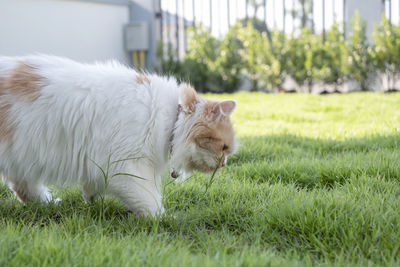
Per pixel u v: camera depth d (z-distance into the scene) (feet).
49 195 4.34
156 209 3.77
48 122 3.63
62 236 3.32
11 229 3.32
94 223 3.59
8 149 3.67
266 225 3.57
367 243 3.31
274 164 4.95
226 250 3.23
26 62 3.77
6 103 3.62
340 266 3.10
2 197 4.41
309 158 5.24
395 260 3.19
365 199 3.91
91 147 3.67
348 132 6.34
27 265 2.92
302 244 3.39
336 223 3.46
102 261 2.98
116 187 3.71
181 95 3.79
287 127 7.14
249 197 4.13
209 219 3.77
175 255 3.11
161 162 3.81
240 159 5.35
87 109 3.64
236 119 8.32
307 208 3.59
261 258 3.09
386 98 9.97
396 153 5.01
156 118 3.69
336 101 10.13
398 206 3.74
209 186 4.05
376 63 11.81
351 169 4.59
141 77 3.82
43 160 3.69
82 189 4.14
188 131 3.75
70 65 3.80
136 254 3.05
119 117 3.63
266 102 10.53
